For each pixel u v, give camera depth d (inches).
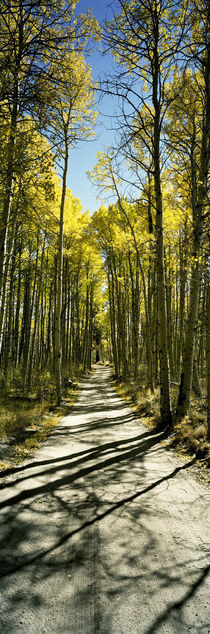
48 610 82.6
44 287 641.6
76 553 107.7
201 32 236.5
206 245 250.2
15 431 259.3
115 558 105.1
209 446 206.7
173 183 338.6
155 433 276.8
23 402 381.1
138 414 379.6
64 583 92.9
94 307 1206.9
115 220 690.8
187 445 225.3
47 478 174.7
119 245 617.6
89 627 76.9
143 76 287.9
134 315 649.6
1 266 235.6
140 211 475.2
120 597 87.3
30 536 117.9
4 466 189.6
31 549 109.7
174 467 192.1
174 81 299.9
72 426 313.3
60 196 478.3
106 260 805.2
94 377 1009.5
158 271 301.3
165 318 299.7
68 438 264.8
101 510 138.9
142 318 983.6
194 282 275.6
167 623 78.3
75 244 649.6
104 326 1611.7
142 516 133.8
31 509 138.6
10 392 442.3
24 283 593.0
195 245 245.3
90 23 228.7
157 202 299.1
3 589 89.9
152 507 141.6
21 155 157.6
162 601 85.8
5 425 258.7
